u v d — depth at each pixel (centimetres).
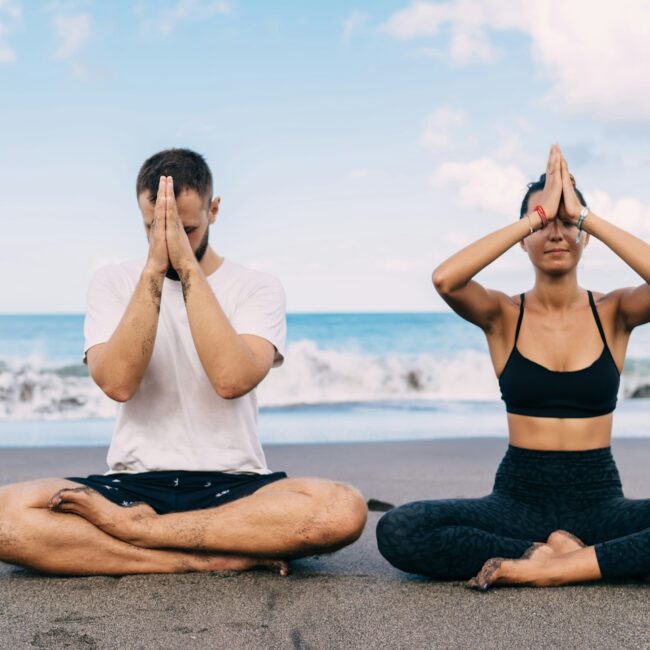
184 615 257
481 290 337
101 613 258
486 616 258
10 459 620
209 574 305
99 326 328
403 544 296
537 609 265
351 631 243
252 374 313
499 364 343
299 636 238
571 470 320
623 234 325
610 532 307
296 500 304
